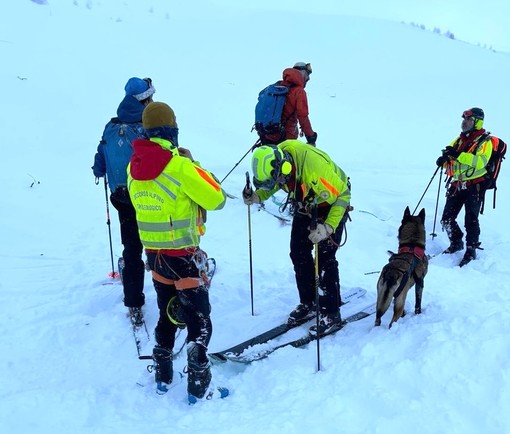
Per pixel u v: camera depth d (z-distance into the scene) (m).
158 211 2.84
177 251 2.91
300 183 3.50
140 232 2.98
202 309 3.00
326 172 3.45
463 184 5.99
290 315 4.11
